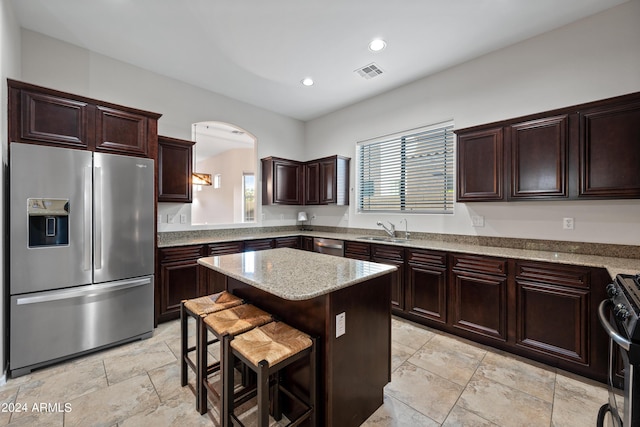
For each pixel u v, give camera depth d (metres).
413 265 3.01
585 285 2.03
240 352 1.35
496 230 2.94
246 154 7.57
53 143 2.25
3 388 1.91
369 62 3.20
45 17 2.49
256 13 2.43
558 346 2.15
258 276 1.65
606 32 2.36
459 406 1.77
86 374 2.09
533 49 2.72
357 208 4.42
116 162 2.47
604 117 2.11
